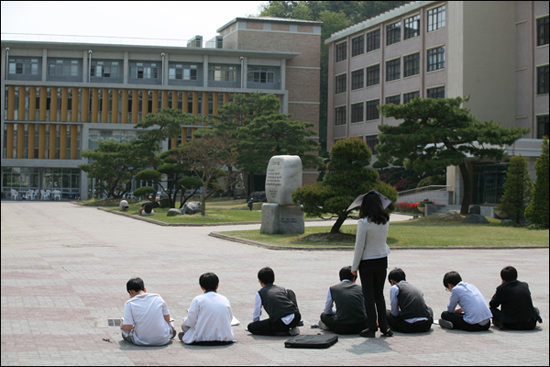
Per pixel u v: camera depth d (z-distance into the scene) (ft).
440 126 113.91
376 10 293.64
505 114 161.68
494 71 160.97
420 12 187.21
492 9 161.27
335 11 312.91
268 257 55.67
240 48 229.45
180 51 222.07
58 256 54.65
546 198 94.89
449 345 22.99
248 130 165.68
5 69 214.69
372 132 212.02
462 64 158.51
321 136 284.82
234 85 228.63
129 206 150.61
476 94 158.92
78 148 220.23
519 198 104.94
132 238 76.28
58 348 22.06
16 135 216.95
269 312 24.64
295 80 234.17
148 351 21.81
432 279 41.81
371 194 24.66
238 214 122.11
